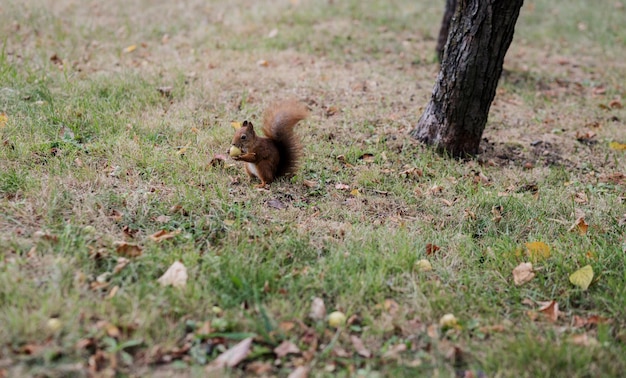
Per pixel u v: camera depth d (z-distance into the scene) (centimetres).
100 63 980
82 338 404
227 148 714
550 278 517
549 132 877
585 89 1088
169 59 1029
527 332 443
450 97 743
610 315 480
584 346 437
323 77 984
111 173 627
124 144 688
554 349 423
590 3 1605
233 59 1045
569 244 568
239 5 1389
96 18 1238
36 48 1022
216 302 457
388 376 406
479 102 743
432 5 1507
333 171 695
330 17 1345
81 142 700
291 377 391
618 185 713
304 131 780
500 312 481
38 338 397
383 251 532
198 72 962
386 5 1462
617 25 1459
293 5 1393
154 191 602
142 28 1205
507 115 928
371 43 1214
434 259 543
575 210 645
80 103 788
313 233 562
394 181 687
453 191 670
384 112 863
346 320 454
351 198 643
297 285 480
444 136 757
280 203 611
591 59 1259
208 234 540
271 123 642
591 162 782
